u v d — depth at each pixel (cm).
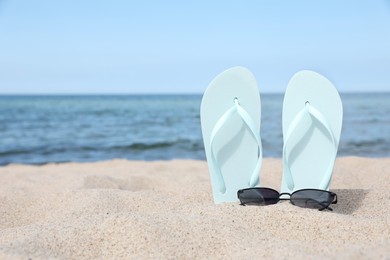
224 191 81
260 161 80
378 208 79
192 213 73
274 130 322
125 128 381
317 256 53
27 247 60
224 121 78
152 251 57
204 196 92
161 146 269
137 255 57
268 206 73
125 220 64
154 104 919
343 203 83
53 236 64
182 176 121
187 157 226
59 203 90
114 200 88
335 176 110
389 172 108
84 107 764
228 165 82
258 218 69
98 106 810
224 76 81
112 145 275
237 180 82
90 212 81
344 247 57
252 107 81
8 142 296
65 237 64
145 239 60
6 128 386
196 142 284
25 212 89
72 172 138
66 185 108
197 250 58
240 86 81
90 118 491
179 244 59
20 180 119
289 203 78
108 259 58
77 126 401
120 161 169
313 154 80
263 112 534
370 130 317
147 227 62
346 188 99
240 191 78
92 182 110
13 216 87
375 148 235
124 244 60
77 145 278
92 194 91
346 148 237
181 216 68
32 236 64
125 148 262
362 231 63
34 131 362
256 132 78
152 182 114
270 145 249
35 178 122
